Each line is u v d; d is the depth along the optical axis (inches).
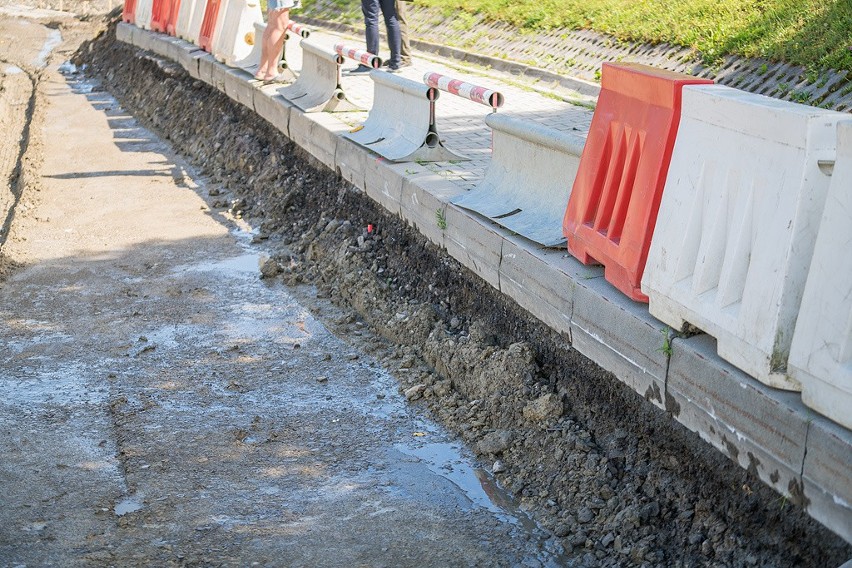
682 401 189.8
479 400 259.3
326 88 444.5
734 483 186.4
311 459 239.9
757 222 169.6
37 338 310.5
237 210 443.5
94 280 360.2
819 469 155.6
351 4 850.1
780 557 172.9
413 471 234.7
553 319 239.0
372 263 346.0
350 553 200.4
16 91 749.9
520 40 609.6
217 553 199.0
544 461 229.0
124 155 550.3
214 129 542.6
